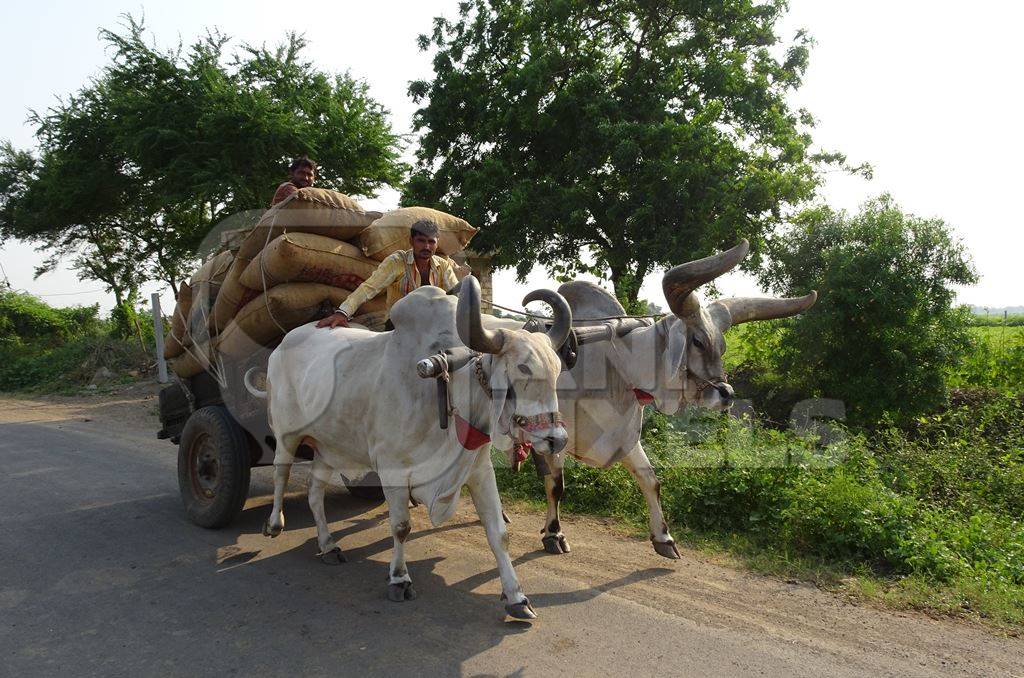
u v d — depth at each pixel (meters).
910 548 4.94
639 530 5.85
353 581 4.70
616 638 3.89
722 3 13.15
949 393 10.11
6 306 28.62
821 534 5.29
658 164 12.14
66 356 20.92
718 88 13.12
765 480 5.97
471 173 13.52
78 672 3.48
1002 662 3.67
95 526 5.82
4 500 6.67
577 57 13.86
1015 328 12.78
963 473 6.55
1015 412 8.46
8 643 3.79
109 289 23.81
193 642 3.81
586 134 13.22
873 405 9.66
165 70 15.32
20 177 20.41
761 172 11.90
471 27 14.91
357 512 6.32
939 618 4.19
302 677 3.45
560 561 5.14
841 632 3.99
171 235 20.75
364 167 16.70
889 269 9.70
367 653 3.70
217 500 5.54
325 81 16.69
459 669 3.53
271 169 15.73
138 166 17.03
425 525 5.98
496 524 4.19
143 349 21.11
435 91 14.79
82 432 11.20
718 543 5.50
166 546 5.34
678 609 4.29
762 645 3.82
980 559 4.98
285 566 4.96
